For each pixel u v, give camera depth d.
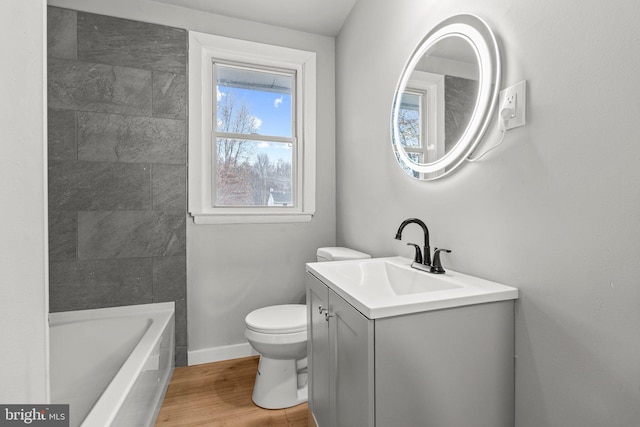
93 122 1.81
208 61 2.08
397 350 0.77
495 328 0.87
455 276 1.06
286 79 2.32
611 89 0.67
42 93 0.45
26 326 0.41
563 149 0.77
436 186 1.25
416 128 1.35
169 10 1.96
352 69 2.04
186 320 2.00
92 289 1.82
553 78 0.79
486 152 1.00
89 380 1.63
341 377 0.95
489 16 0.99
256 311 1.76
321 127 2.33
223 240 2.09
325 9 2.04
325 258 1.90
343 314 0.93
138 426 1.20
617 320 0.66
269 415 1.50
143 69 1.90
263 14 2.08
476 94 1.03
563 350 0.77
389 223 1.61
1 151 0.37
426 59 1.29
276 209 2.26
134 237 1.90
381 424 0.76
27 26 0.42
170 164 1.96
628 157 0.64
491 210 0.99
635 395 0.63
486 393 0.86
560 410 0.78
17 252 0.40
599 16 0.69
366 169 1.86
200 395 1.66
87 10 1.80
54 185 1.75
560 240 0.78
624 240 0.65
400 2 1.50
